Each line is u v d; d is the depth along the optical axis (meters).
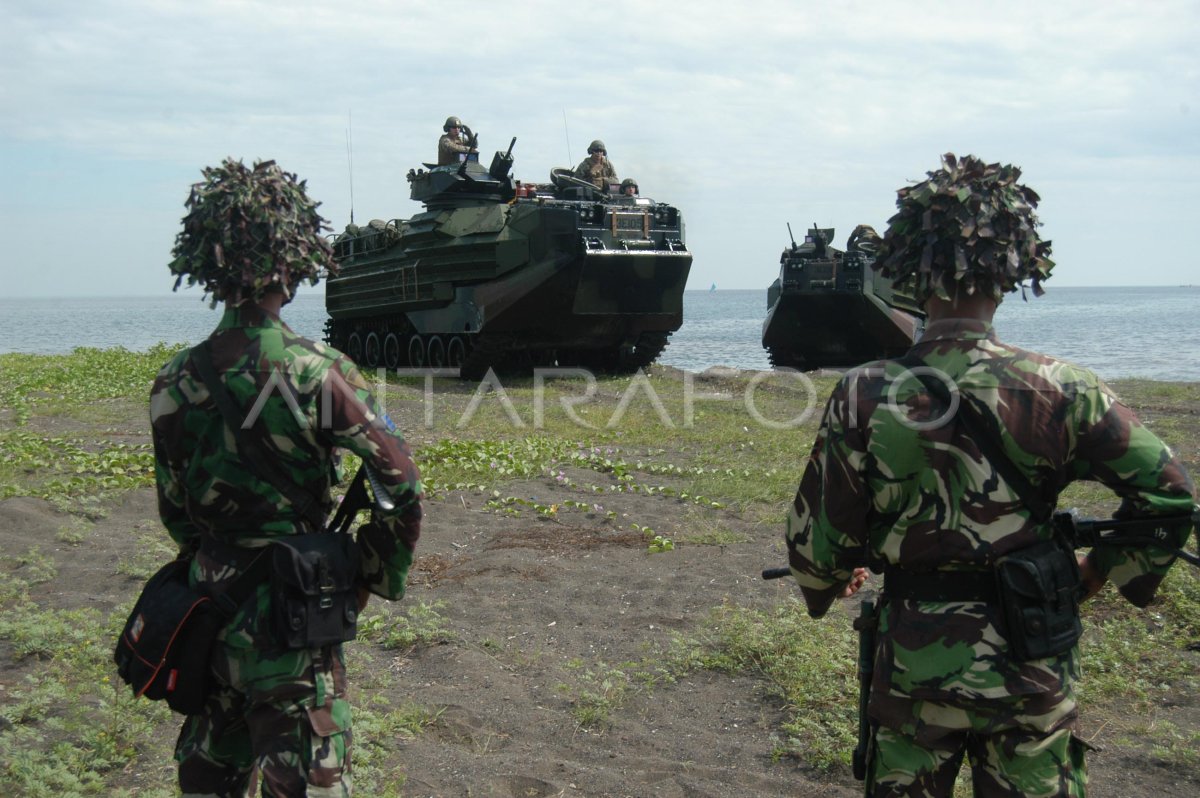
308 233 3.30
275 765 3.00
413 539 3.17
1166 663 5.99
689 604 7.08
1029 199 3.03
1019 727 2.83
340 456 3.34
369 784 4.51
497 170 23.55
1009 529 2.88
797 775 4.80
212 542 3.16
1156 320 76.12
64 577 7.55
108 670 5.71
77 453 12.21
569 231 20.61
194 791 3.24
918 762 2.92
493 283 21.42
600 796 4.57
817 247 24.86
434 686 5.77
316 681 3.05
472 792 4.56
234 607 3.07
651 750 5.07
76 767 4.64
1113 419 2.91
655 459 12.75
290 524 3.16
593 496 10.52
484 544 8.72
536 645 6.43
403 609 7.02
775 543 8.61
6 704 5.34
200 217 3.18
